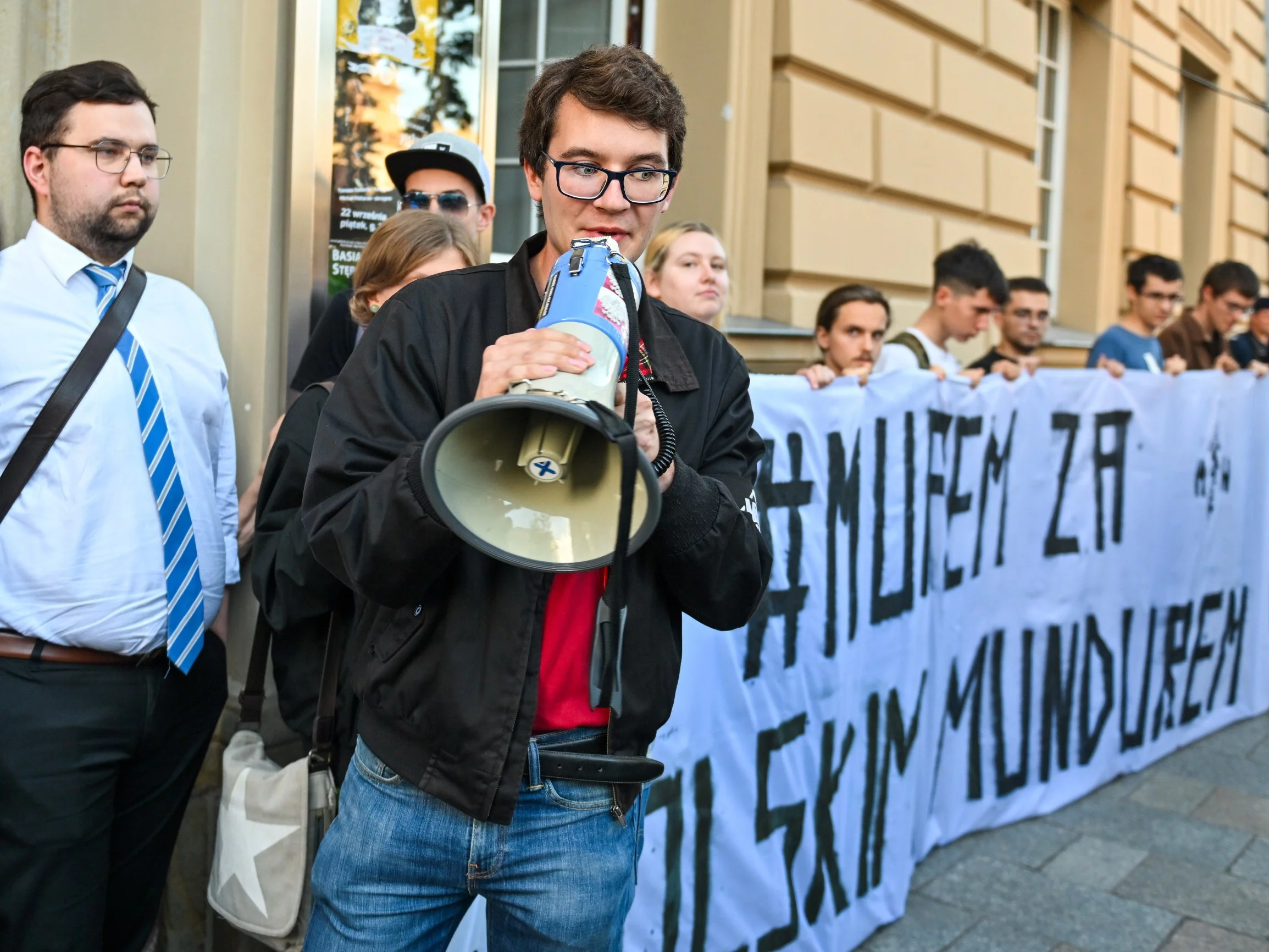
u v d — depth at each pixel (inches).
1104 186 320.8
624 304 48.8
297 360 100.0
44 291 77.7
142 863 86.7
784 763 104.7
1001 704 145.2
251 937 95.3
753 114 183.0
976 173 244.8
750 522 57.7
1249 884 133.9
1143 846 143.6
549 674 56.3
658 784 91.2
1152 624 171.6
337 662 73.9
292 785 72.9
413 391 54.6
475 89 124.2
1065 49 321.1
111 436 77.5
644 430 48.6
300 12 96.4
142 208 80.2
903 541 119.5
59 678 76.9
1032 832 146.6
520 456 48.3
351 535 50.8
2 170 101.4
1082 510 154.1
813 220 193.5
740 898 100.7
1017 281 174.1
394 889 57.2
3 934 76.4
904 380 117.9
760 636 100.7
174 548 81.2
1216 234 426.6
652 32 181.5
